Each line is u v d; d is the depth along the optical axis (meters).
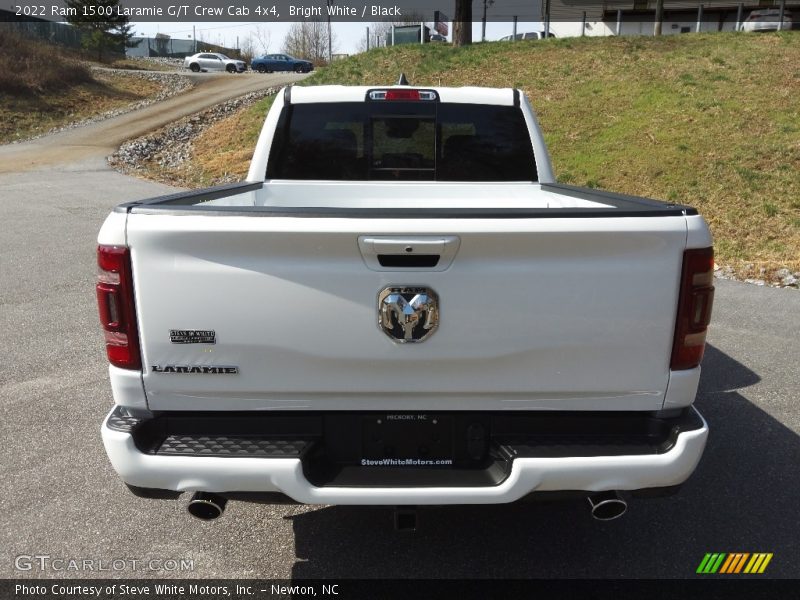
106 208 12.38
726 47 19.98
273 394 2.42
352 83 21.67
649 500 3.47
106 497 3.46
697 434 2.40
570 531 3.20
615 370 2.39
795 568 2.92
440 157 4.51
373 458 2.52
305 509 3.40
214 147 19.88
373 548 3.07
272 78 36.88
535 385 2.40
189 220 2.26
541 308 2.33
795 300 7.13
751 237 9.95
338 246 2.26
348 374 2.38
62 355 5.40
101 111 28.03
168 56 64.12
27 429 4.17
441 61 22.17
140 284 2.30
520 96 4.51
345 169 4.52
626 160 13.59
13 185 15.12
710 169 12.58
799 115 14.49
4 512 3.31
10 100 27.17
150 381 2.39
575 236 2.27
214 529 3.21
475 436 2.52
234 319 2.32
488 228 2.24
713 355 5.52
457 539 3.14
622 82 18.14
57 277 7.74
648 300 2.34
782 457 3.89
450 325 2.33
